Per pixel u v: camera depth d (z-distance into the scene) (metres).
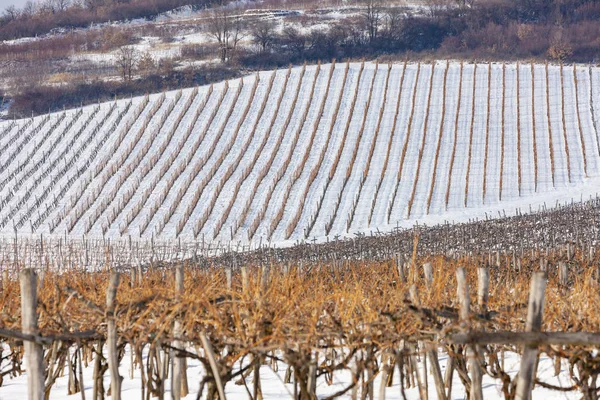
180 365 15.96
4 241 78.50
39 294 16.53
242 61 196.38
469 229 61.75
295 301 15.84
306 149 106.56
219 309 15.33
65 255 70.06
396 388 19.69
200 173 100.31
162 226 83.81
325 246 57.88
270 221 85.06
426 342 14.17
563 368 20.64
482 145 106.31
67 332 14.70
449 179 88.81
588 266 32.94
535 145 105.06
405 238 59.97
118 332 14.87
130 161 105.69
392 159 102.31
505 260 39.84
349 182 95.50
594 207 71.75
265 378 21.67
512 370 21.00
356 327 14.87
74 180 100.94
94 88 164.88
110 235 82.94
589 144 104.12
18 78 184.00
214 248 74.69
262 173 97.56
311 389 14.70
